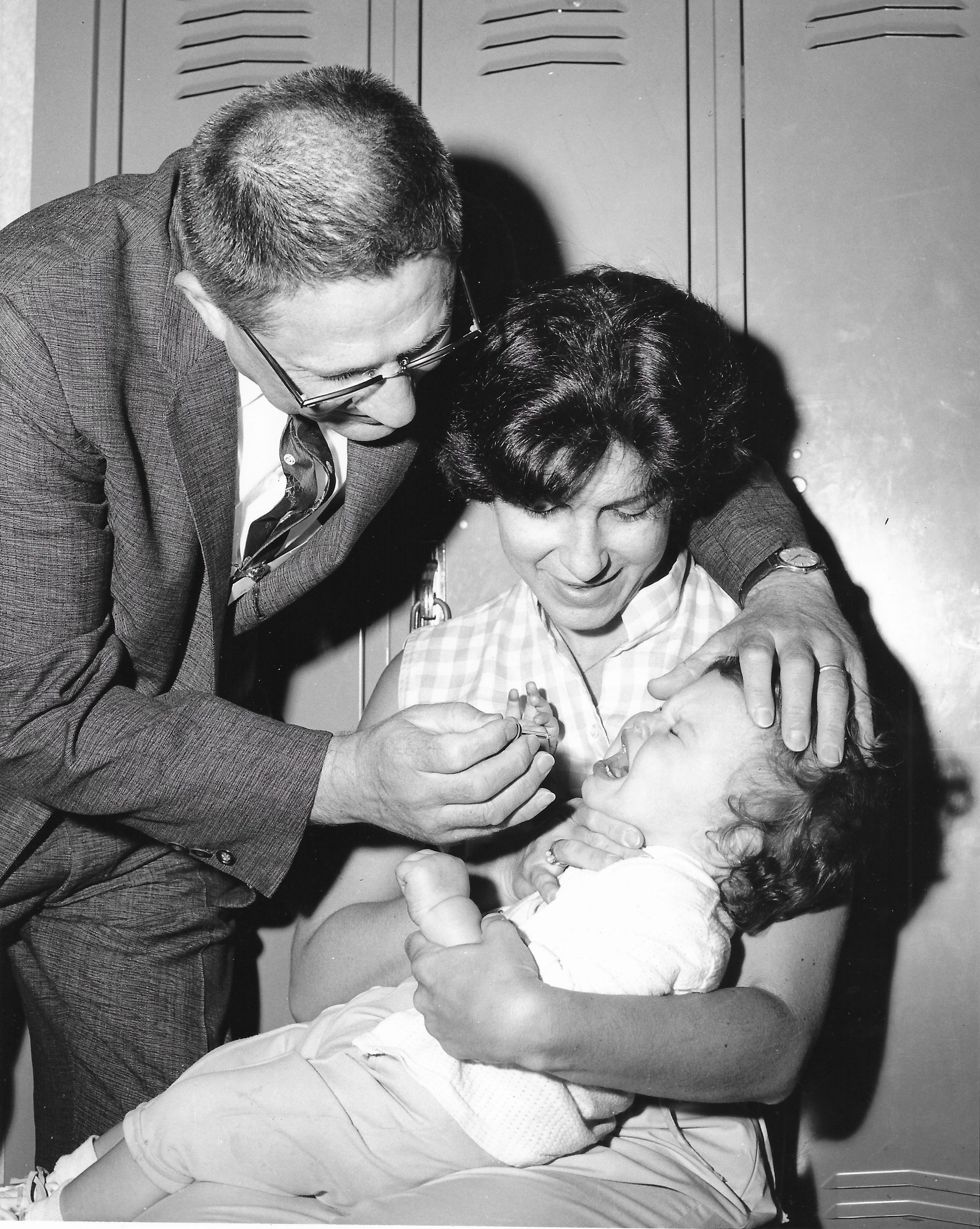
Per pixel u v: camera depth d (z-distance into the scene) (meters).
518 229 1.88
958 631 1.81
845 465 1.83
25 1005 1.65
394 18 1.92
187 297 1.27
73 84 2.00
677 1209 1.04
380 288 1.05
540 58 1.88
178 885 1.59
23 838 1.42
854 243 1.83
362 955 1.23
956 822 1.79
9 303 1.22
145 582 1.33
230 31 1.96
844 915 1.18
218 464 1.31
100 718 1.24
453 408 1.21
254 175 1.05
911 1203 1.76
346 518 1.50
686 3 1.86
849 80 1.83
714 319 1.22
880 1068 1.78
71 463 1.24
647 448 1.09
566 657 1.31
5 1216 1.18
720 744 1.14
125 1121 1.11
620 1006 0.98
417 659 1.38
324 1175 1.05
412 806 1.13
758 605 1.27
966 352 1.81
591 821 1.20
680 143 1.86
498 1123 1.02
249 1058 1.19
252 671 1.74
